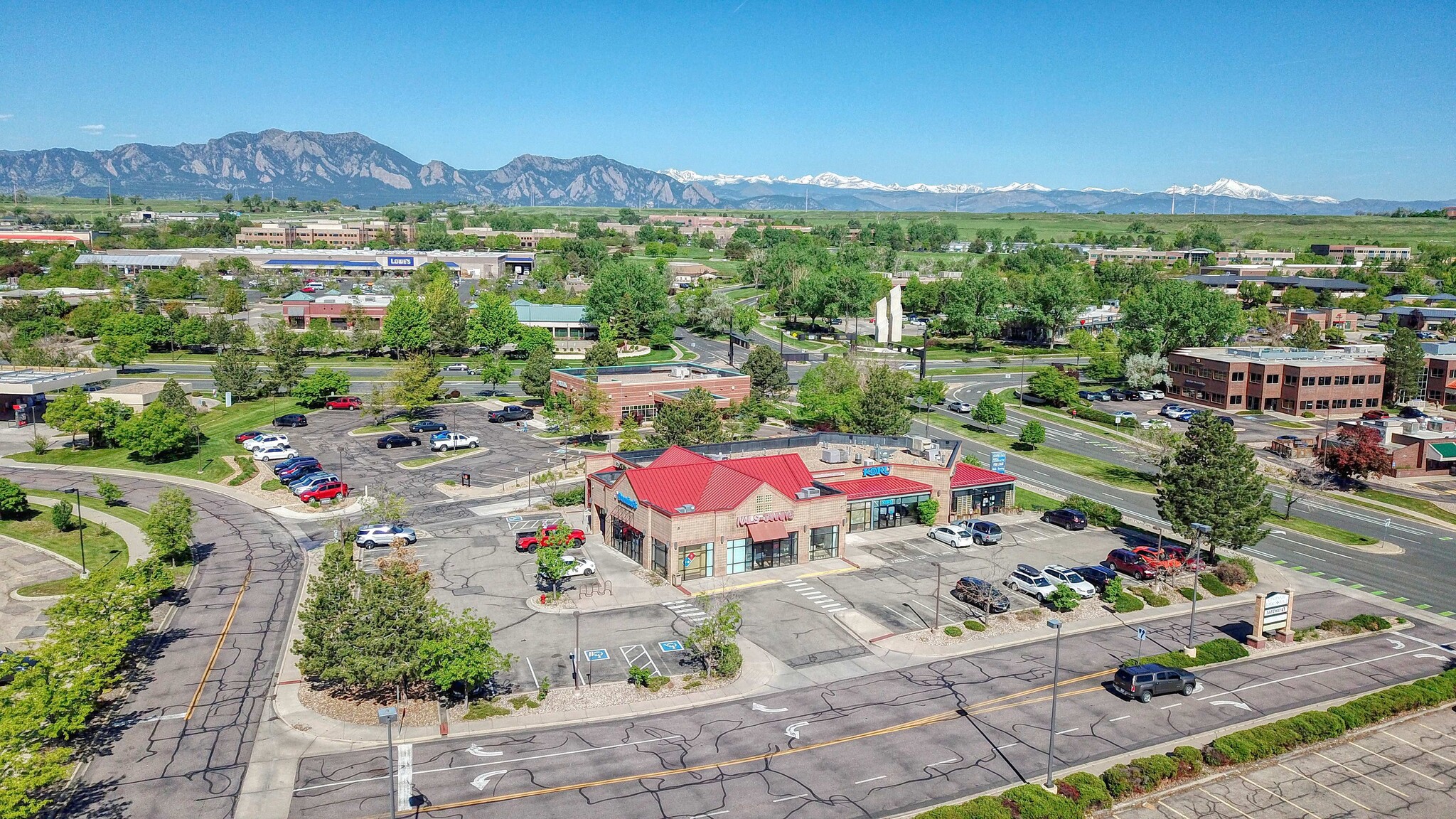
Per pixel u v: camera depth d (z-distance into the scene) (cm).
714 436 10631
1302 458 11950
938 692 5581
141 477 10000
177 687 5444
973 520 8925
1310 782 4775
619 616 6631
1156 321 18262
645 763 4731
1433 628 6875
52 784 4416
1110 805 4438
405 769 4238
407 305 17712
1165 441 10675
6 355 15575
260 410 13400
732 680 5684
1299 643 6556
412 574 5481
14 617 6275
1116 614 6931
